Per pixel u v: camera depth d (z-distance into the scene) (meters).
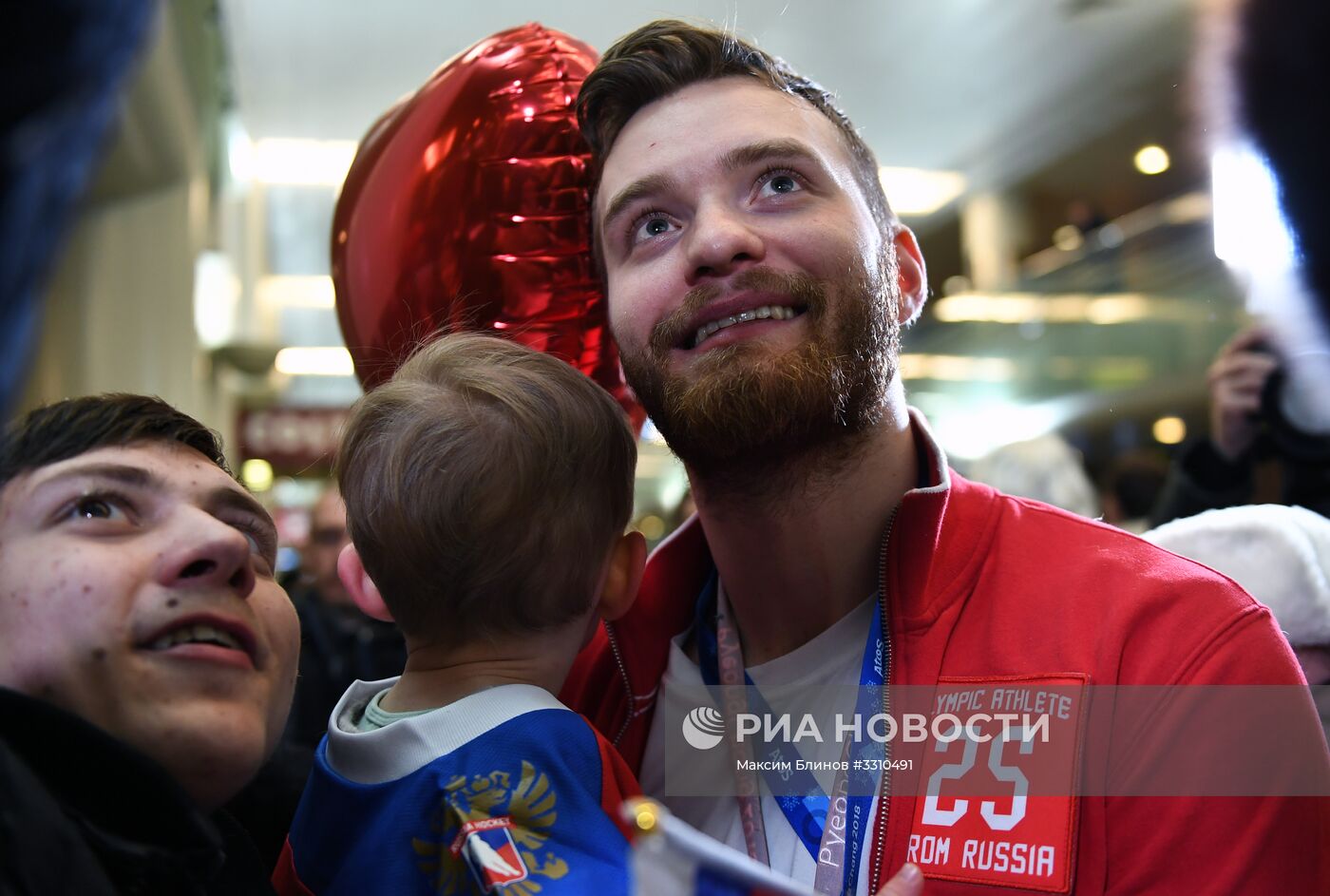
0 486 0.67
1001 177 9.23
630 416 1.31
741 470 0.93
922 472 1.05
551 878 0.75
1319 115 0.56
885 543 0.96
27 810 0.51
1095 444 7.76
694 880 0.51
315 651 2.24
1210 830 0.77
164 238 6.57
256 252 9.62
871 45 6.96
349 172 1.27
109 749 0.59
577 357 1.21
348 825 0.85
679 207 0.97
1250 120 0.59
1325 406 1.41
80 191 0.36
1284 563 1.21
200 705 0.65
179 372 6.57
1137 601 0.85
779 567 0.98
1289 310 0.76
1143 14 6.47
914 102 7.91
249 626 0.70
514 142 1.16
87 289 6.41
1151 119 7.62
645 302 0.96
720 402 0.89
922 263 1.14
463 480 0.89
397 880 0.79
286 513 7.00
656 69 1.02
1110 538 0.94
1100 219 8.57
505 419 0.91
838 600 0.99
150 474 0.69
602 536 0.95
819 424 0.91
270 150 7.68
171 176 6.48
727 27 1.11
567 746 0.84
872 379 0.94
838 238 0.94
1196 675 0.80
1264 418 1.47
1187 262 7.16
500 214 1.17
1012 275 9.42
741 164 0.95
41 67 0.34
